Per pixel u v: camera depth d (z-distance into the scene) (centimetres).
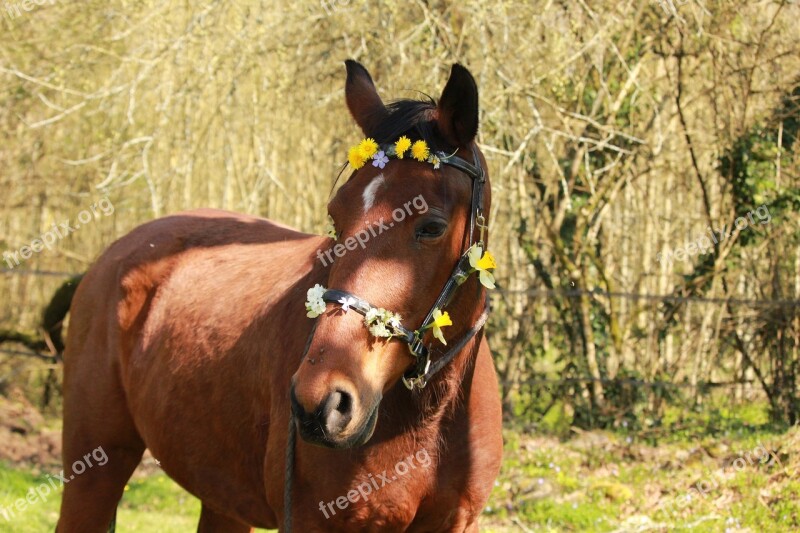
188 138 812
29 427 806
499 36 747
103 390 358
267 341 287
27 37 903
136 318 353
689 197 886
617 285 869
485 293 282
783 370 761
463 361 269
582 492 607
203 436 312
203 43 793
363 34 746
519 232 814
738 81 784
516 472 650
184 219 383
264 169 787
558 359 827
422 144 236
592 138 812
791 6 777
